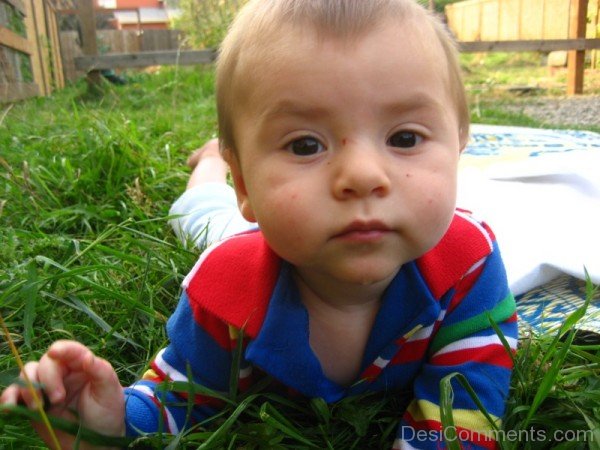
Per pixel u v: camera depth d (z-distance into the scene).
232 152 0.35
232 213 0.65
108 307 0.49
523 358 0.39
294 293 0.36
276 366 0.35
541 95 2.41
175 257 0.55
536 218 0.60
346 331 0.37
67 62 2.99
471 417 0.34
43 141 0.95
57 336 0.46
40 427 0.31
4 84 1.58
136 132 0.96
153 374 0.39
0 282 0.50
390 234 0.30
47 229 0.67
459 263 0.36
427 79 0.31
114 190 0.75
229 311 0.36
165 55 2.22
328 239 0.30
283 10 0.32
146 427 0.35
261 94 0.31
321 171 0.30
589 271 0.49
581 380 0.39
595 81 2.78
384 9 0.31
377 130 0.30
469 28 3.97
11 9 1.82
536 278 0.52
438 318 0.36
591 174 0.65
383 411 0.38
